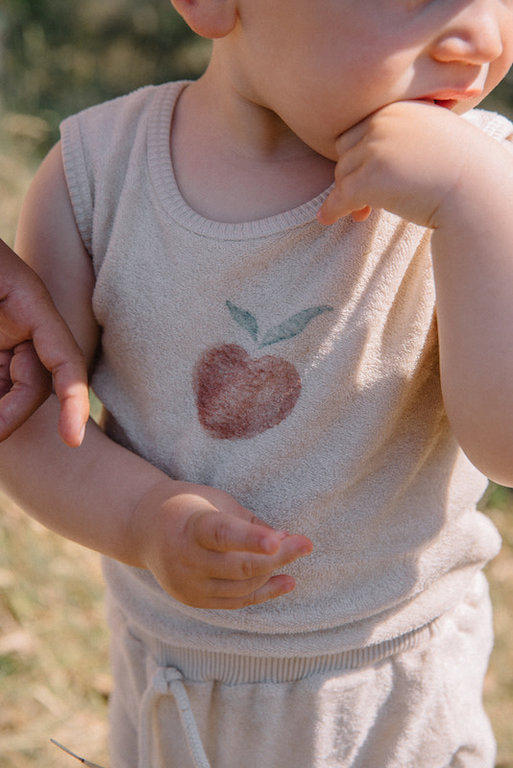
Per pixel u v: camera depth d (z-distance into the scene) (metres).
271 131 0.72
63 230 0.77
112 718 0.87
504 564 1.50
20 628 1.25
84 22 3.05
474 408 0.68
